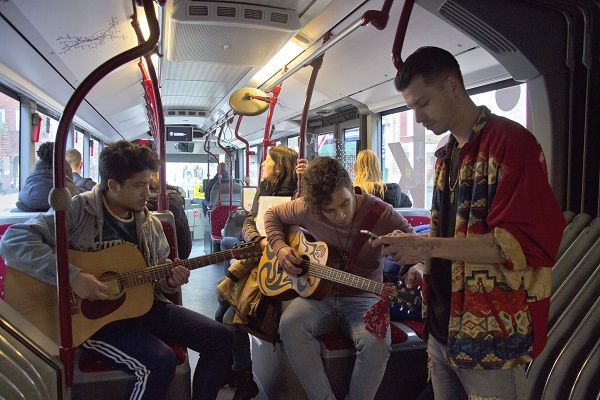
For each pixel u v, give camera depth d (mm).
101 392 2100
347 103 5922
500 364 1275
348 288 2443
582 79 2334
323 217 2463
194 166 15609
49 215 2162
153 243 2365
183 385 2246
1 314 1770
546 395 1985
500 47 2307
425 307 1566
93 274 2100
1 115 4066
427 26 3404
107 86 5770
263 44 3955
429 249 1300
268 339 2607
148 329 2271
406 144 5074
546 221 1207
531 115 2457
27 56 3691
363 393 2186
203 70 5887
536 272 1311
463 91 1382
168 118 10148
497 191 1249
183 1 3307
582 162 2363
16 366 1600
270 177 3434
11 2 2777
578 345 1984
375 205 2402
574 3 2211
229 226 6270
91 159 8977
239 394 2791
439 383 1557
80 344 1997
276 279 2541
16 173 4543
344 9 3414
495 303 1274
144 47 1729
